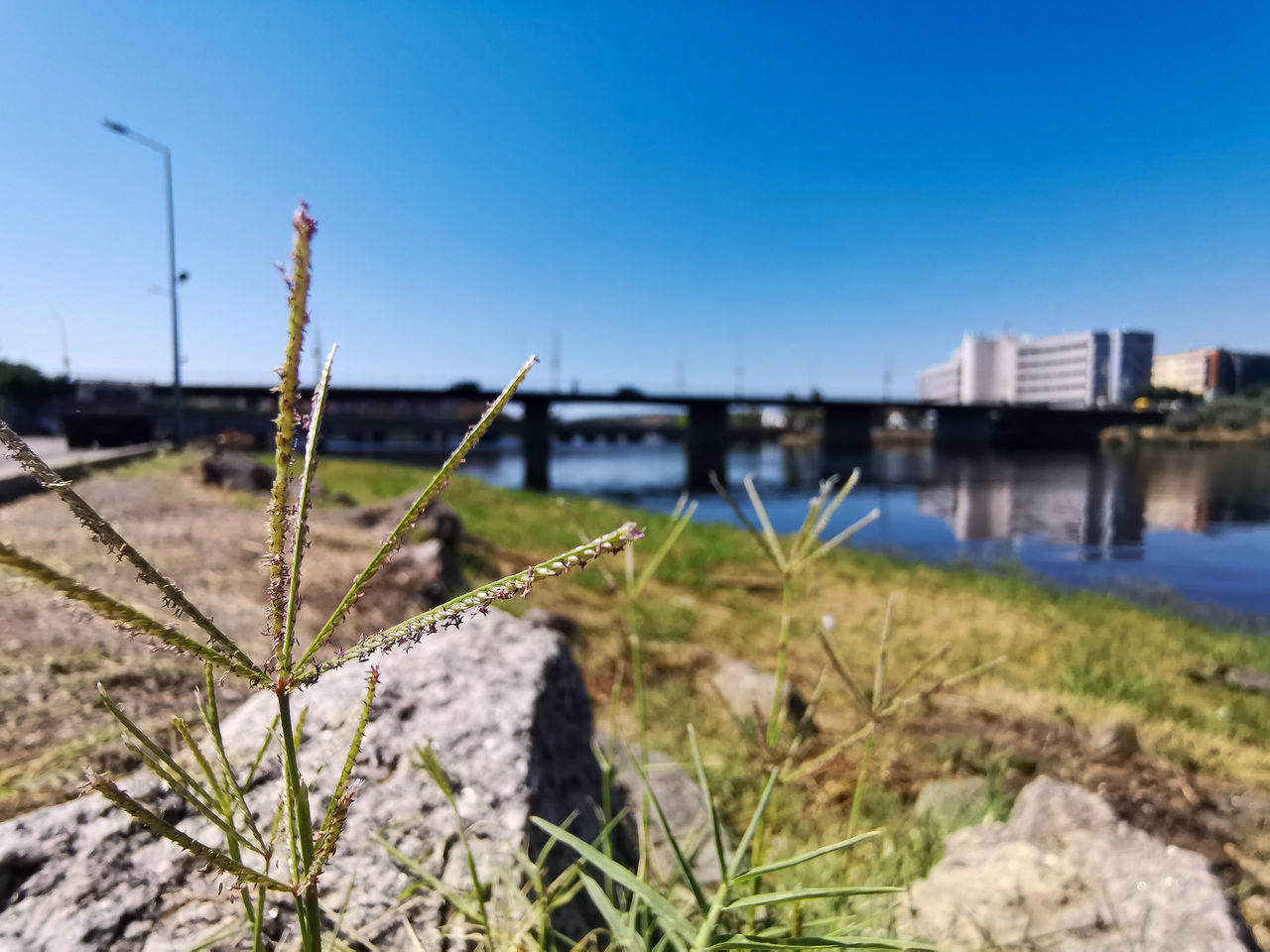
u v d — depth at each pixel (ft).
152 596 13.20
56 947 3.76
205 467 41.32
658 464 249.75
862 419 297.12
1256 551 70.74
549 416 256.11
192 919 3.99
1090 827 6.84
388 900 4.29
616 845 6.73
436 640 7.28
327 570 20.25
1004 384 505.66
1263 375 479.41
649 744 12.69
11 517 22.25
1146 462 226.17
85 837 4.35
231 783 2.33
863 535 83.25
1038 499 124.67
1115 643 27.37
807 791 11.27
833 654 4.03
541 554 36.09
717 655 20.83
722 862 2.87
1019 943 5.38
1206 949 5.13
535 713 6.22
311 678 1.63
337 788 1.82
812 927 4.41
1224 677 23.58
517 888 4.44
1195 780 13.21
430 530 27.81
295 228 1.35
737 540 45.34
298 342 1.40
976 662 22.54
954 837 7.43
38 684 9.63
